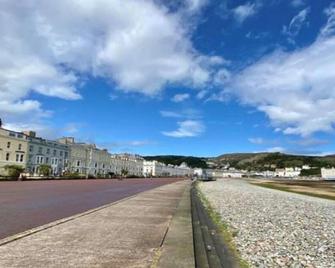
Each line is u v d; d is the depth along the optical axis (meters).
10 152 93.19
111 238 9.99
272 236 13.16
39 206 17.97
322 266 9.03
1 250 8.00
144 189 43.81
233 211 21.83
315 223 17.84
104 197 26.95
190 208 20.56
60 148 116.31
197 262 8.09
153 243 9.51
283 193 52.09
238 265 8.59
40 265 6.87
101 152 151.00
